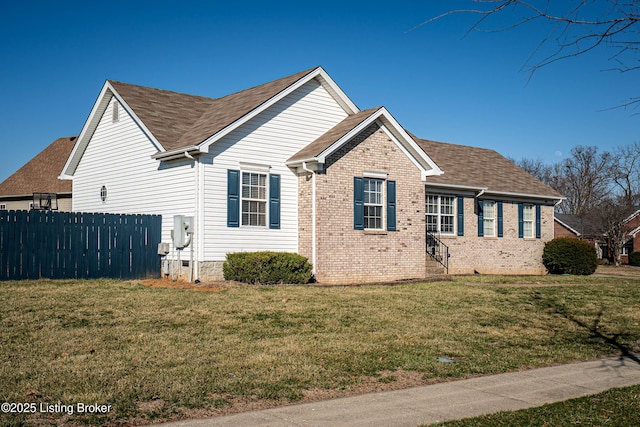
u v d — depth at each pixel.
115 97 22.53
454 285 19.61
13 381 7.48
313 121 21.47
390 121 21.12
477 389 8.00
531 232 30.70
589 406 7.16
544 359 9.93
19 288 14.98
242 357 9.10
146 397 7.07
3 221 16.48
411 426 6.34
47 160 35.03
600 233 51.19
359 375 8.47
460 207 27.28
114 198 22.67
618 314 14.86
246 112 19.30
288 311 13.17
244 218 19.59
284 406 7.02
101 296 14.17
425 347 10.30
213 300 14.20
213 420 6.42
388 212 21.27
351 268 20.12
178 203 19.31
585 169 73.62
